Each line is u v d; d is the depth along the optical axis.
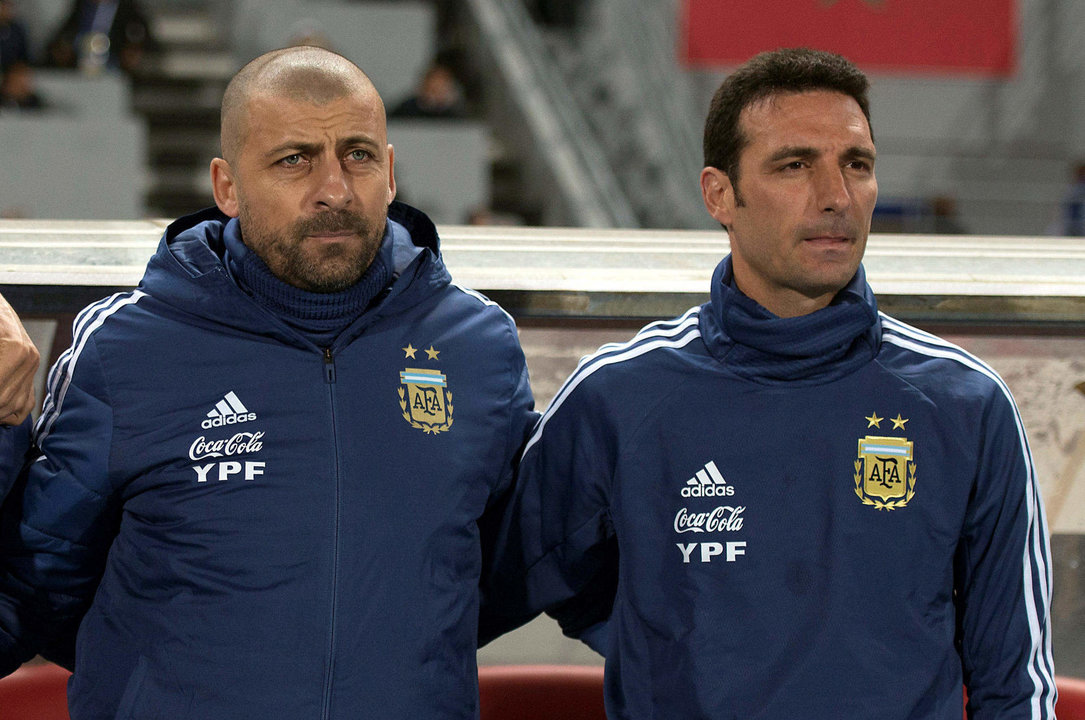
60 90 22.20
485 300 4.60
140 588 4.05
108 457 4.05
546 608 4.72
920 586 3.95
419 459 4.15
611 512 4.21
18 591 4.29
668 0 24.31
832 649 3.86
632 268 5.70
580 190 22.39
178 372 4.11
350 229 3.96
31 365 4.02
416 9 25.02
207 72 25.25
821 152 3.82
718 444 4.04
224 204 4.27
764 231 3.89
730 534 3.98
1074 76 25.69
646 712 4.03
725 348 4.08
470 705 4.23
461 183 22.16
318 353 4.16
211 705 3.89
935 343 4.14
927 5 23.16
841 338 3.97
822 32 22.92
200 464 4.03
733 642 3.91
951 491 3.97
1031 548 4.01
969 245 6.64
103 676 4.08
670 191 23.81
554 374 5.43
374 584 4.00
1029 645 3.98
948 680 3.95
